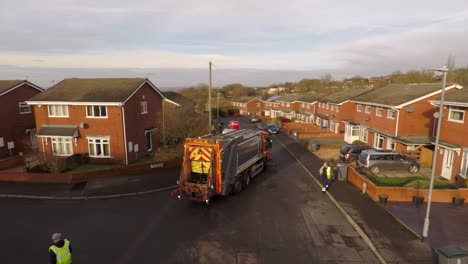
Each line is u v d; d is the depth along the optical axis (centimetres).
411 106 2477
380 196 1507
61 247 792
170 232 1209
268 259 1004
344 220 1309
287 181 1903
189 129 2952
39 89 3053
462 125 1784
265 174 2081
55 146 2467
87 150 2439
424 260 987
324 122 4556
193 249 1073
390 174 2044
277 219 1321
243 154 1720
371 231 1189
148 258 1020
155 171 2184
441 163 1988
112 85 2606
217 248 1078
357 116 3422
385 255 1017
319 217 1342
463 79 5553
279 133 4409
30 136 2944
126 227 1262
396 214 1355
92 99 2341
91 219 1352
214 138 1544
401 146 2436
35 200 1611
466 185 1593
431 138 2403
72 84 2716
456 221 1282
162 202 1557
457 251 873
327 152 2930
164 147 2530
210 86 2725
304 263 980
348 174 1919
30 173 1938
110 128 2372
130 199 1611
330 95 4859
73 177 1933
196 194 1427
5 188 1808
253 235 1173
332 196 1603
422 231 1184
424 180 1770
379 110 2858
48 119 2456
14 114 2761
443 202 1507
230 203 1517
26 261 1016
